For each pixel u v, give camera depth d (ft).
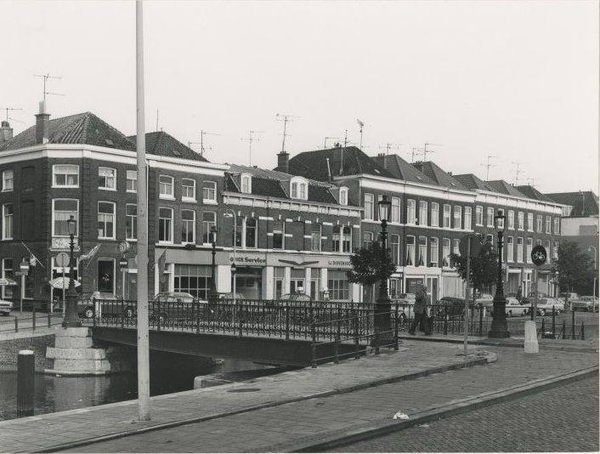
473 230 224.94
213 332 88.48
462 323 97.04
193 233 161.58
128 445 31.22
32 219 148.56
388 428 34.37
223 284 165.48
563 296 241.76
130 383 95.14
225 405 40.52
